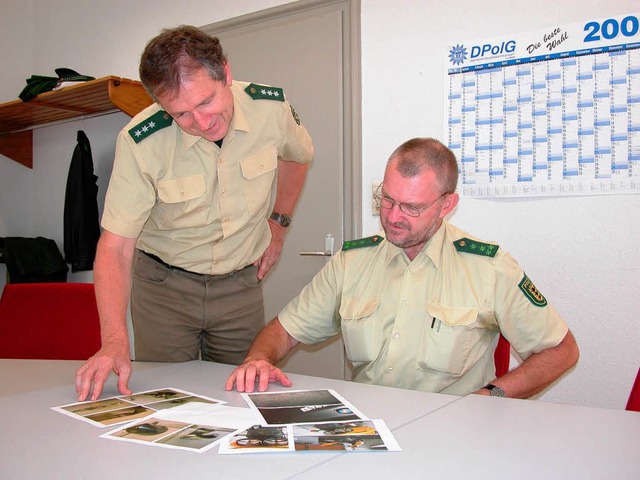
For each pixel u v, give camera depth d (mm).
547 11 2031
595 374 1990
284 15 2648
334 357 2541
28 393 1145
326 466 768
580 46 1980
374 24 2377
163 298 1622
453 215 2221
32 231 3709
